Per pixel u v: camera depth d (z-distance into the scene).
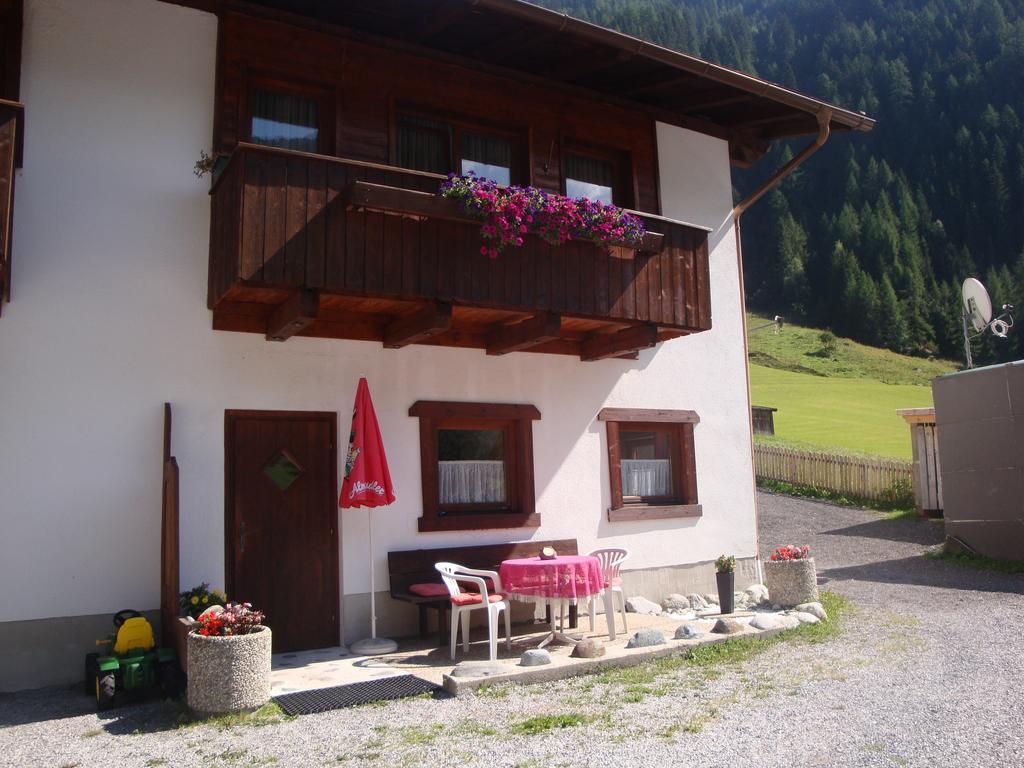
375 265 7.04
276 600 7.52
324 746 4.88
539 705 5.65
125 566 6.89
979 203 98.50
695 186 10.77
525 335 8.33
